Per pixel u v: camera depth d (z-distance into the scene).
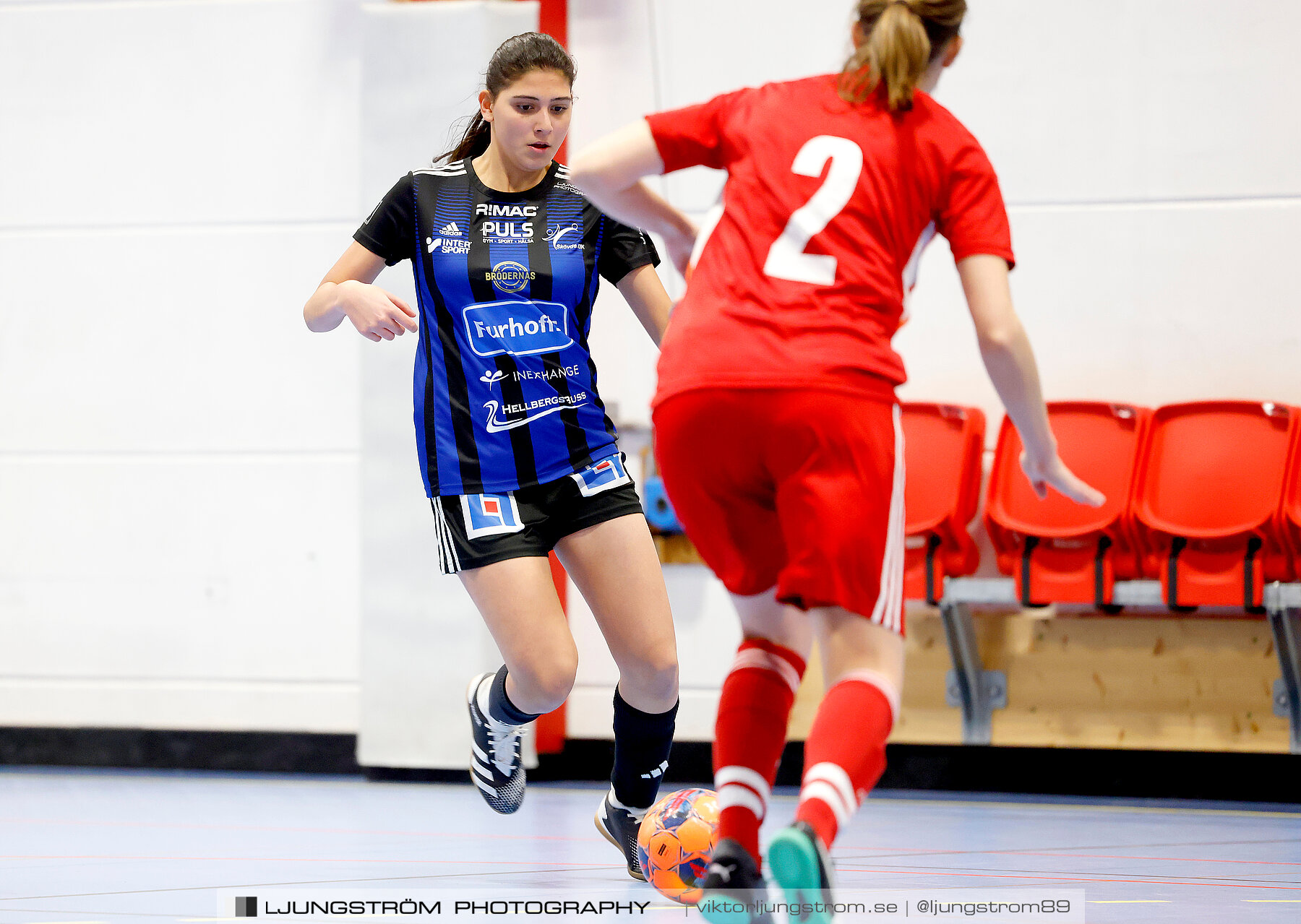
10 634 20.03
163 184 19.94
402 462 18.55
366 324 8.58
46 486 20.03
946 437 17.17
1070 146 17.66
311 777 19.11
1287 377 16.94
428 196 9.30
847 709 6.28
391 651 18.44
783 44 18.52
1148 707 16.42
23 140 20.19
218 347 19.75
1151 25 17.45
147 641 19.72
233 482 19.64
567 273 9.20
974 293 6.63
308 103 19.62
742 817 6.42
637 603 9.01
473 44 18.44
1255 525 15.45
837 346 6.46
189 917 7.70
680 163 7.13
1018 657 16.91
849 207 6.66
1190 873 10.09
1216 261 17.22
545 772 18.66
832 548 6.35
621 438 18.83
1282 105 17.06
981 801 16.55
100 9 20.11
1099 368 17.50
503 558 8.95
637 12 18.88
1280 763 16.28
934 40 7.10
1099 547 16.14
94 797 16.45
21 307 20.11
